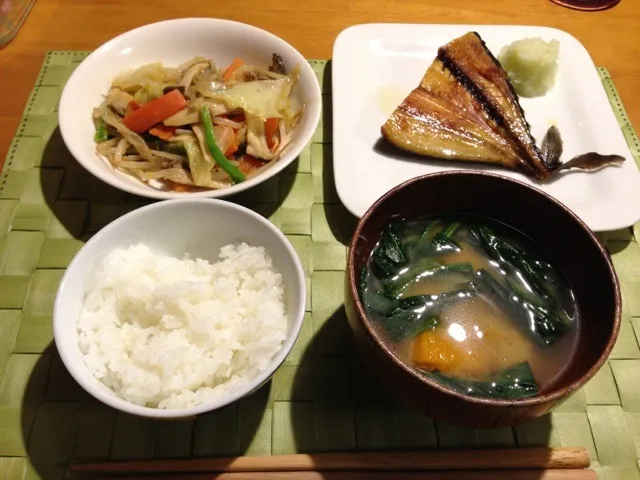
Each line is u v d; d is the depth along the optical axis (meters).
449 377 0.21
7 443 0.22
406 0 0.42
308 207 0.30
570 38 0.38
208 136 0.31
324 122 0.34
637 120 0.36
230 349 0.23
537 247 0.23
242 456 0.22
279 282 0.24
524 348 0.21
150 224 0.25
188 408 0.19
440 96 0.33
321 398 0.24
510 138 0.32
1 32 0.38
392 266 0.23
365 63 0.36
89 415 0.23
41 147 0.32
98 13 0.39
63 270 0.27
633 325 0.27
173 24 0.35
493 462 0.22
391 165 0.31
